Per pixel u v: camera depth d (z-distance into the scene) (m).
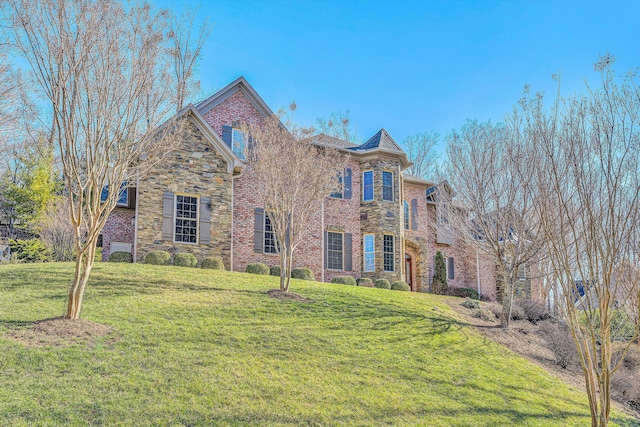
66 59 11.23
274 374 10.87
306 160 17.33
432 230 32.28
